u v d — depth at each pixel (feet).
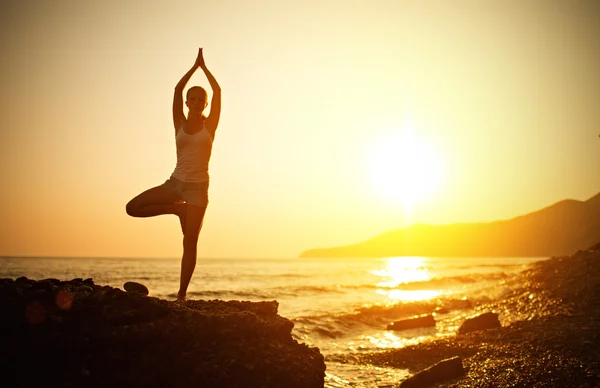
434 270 266.16
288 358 19.04
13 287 16.25
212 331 18.01
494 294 86.28
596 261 83.66
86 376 15.40
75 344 15.74
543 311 56.65
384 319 65.57
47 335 15.58
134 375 16.12
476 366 32.53
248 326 18.88
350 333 54.65
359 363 37.73
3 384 14.64
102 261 288.92
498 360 33.30
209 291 99.35
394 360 38.24
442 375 30.63
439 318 67.15
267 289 109.91
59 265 198.90
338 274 202.90
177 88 20.76
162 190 19.40
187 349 17.34
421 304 77.30
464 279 160.25
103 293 17.52
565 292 64.54
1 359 14.80
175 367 16.84
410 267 326.65
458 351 38.47
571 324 44.50
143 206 19.22
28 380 14.93
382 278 179.63
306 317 59.16
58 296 16.70
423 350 40.09
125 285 20.95
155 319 17.35
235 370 17.65
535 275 93.30
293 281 147.02
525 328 44.27
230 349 18.07
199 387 16.84
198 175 19.54
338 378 33.12
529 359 32.50
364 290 119.65
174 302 19.42
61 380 15.19
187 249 19.88
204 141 19.70
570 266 88.63
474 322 50.06
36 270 159.94
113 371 15.97
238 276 166.71
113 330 16.35
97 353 16.01
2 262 205.57
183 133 19.80
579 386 26.66
